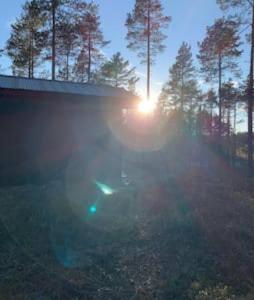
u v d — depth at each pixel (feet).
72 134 38.99
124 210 28.48
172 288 16.62
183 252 20.85
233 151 105.91
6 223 22.99
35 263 18.57
